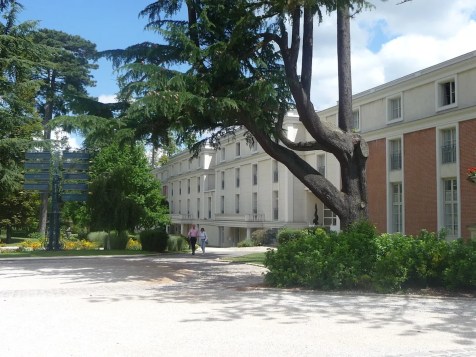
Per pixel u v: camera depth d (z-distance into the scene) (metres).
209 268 17.31
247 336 6.49
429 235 11.53
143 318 7.78
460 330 6.87
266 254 11.72
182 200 64.94
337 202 14.38
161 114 13.93
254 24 13.45
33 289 11.65
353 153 14.59
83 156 26.52
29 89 26.36
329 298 9.68
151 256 24.38
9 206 38.56
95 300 9.77
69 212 39.97
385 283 10.12
